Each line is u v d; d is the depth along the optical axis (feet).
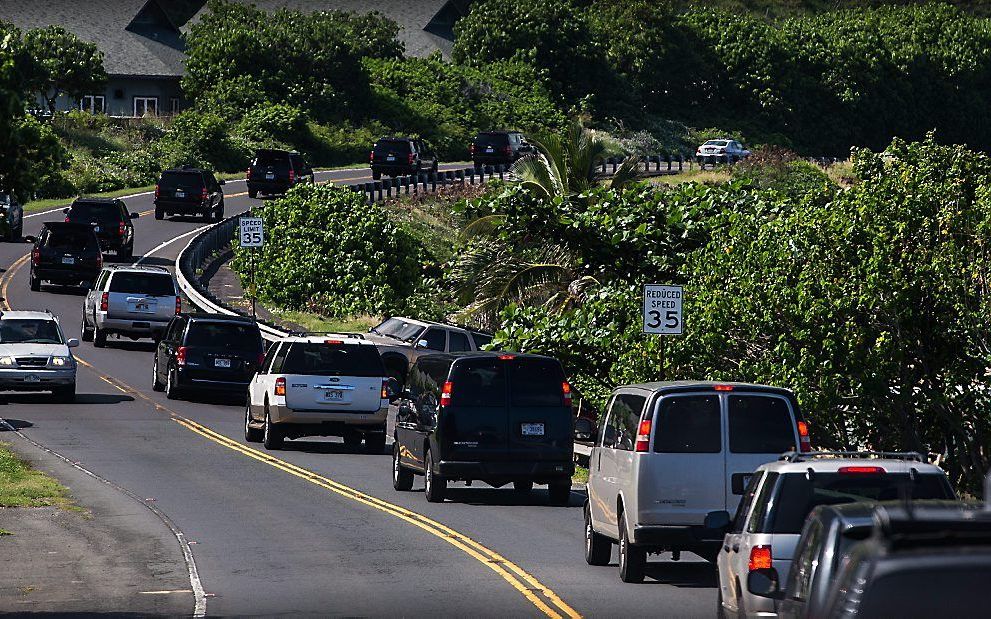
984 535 54.49
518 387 177.99
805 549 71.26
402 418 191.01
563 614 112.06
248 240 373.20
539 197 264.93
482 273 292.61
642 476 121.19
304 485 190.29
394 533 153.89
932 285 172.65
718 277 190.29
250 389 236.84
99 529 153.69
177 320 288.30
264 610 113.70
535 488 202.08
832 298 174.40
